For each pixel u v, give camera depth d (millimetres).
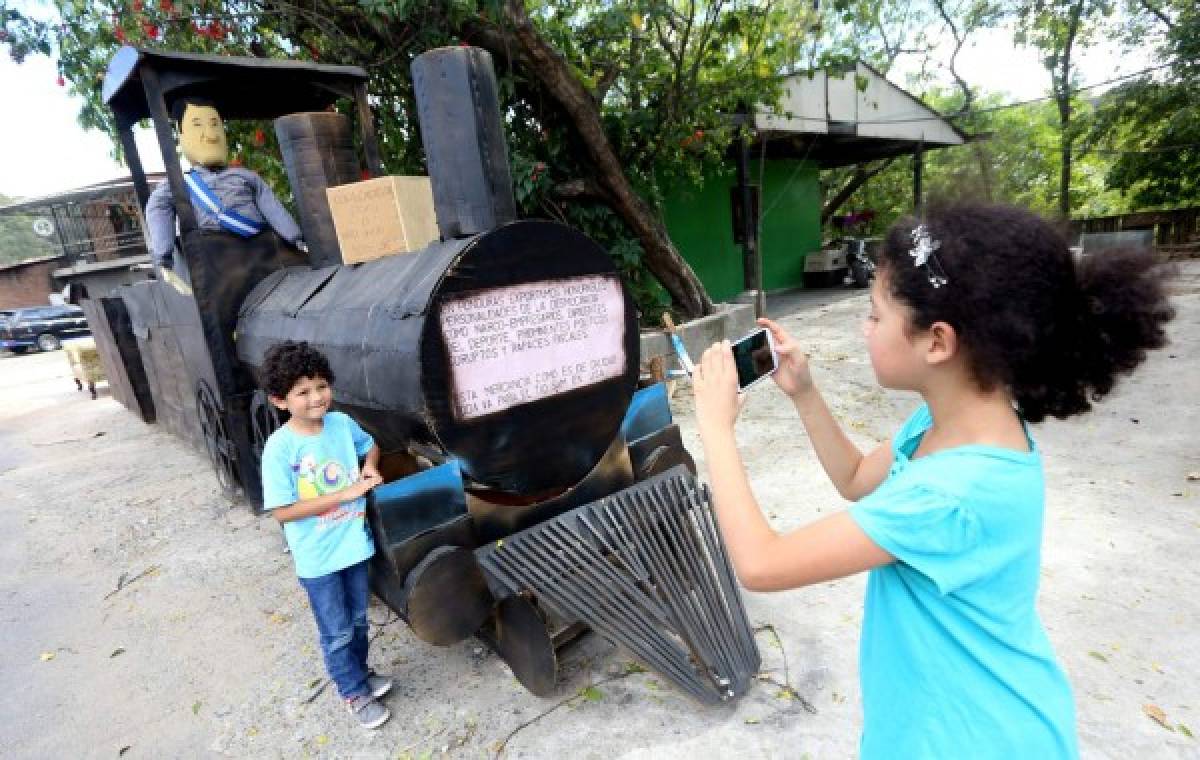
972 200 1026
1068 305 950
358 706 2605
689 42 7809
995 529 966
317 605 2457
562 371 2854
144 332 6648
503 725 2508
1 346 21594
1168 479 3904
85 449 7746
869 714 1185
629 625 2441
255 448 4438
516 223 2686
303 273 4141
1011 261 914
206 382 4820
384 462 2922
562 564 2529
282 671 3059
